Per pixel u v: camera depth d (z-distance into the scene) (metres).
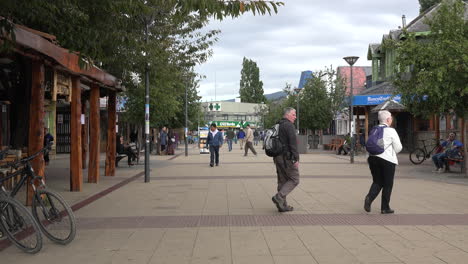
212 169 18.56
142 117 26.88
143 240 6.35
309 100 37.22
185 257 5.48
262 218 7.90
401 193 10.99
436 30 15.28
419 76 14.40
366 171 17.25
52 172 17.16
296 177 8.48
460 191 11.35
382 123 8.43
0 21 6.57
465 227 7.07
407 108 16.62
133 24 12.48
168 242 6.22
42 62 9.21
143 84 19.83
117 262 5.32
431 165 20.28
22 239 5.81
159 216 8.16
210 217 8.03
